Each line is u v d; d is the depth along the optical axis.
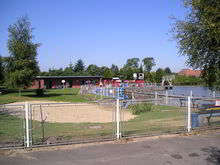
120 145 6.63
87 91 39.12
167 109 13.88
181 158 5.61
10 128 8.57
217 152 6.06
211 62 9.61
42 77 60.72
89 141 6.88
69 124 9.65
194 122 8.80
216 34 8.23
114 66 132.50
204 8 8.57
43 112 14.82
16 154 5.84
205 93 30.70
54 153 5.92
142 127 8.71
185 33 10.28
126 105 15.84
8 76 30.09
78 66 120.81
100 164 5.21
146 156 5.74
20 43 30.31
